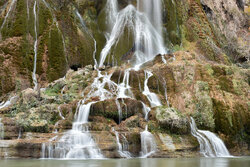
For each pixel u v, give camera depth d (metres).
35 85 22.67
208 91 20.56
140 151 14.92
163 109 17.25
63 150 13.61
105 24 31.05
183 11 32.56
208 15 36.06
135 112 17.67
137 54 28.52
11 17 24.62
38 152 13.38
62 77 24.09
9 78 21.84
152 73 22.11
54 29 25.17
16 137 14.59
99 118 16.80
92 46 28.27
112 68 24.64
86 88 20.98
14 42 23.45
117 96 19.70
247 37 37.88
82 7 30.88
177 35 30.67
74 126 15.77
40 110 16.59
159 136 15.73
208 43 30.50
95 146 14.00
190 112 19.58
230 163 12.48
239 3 43.00
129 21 29.97
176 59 24.41
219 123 18.98
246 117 19.86
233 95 20.83
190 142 16.19
